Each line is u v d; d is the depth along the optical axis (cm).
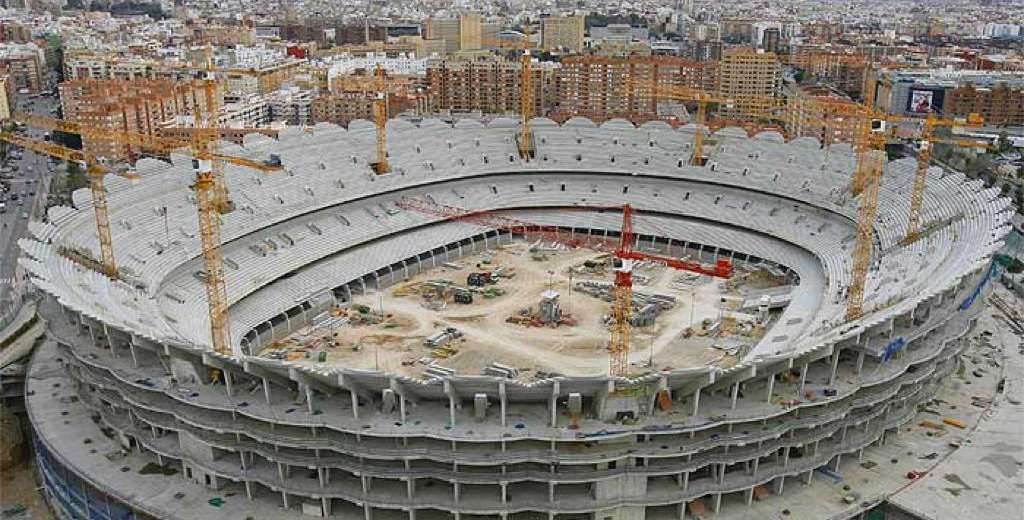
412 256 18800
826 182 19938
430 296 17150
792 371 11481
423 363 14012
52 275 12512
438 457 9900
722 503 10662
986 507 10444
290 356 14425
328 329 15575
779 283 17825
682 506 10281
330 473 10588
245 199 17950
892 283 13950
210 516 10256
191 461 10838
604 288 17475
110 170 18188
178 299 14875
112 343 11581
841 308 13875
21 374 13800
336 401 10750
